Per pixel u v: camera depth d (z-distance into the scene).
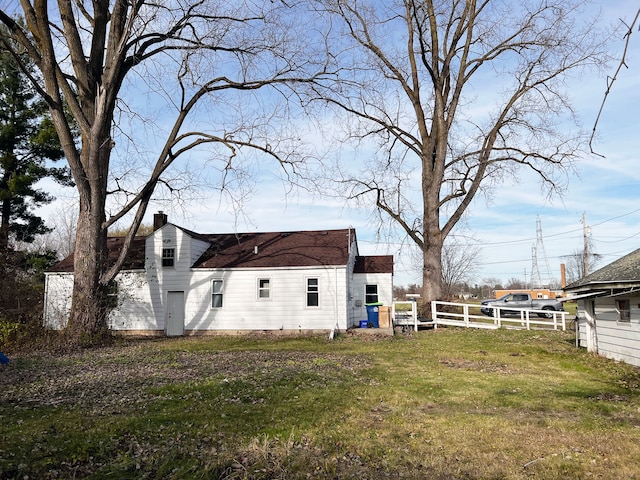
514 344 17.23
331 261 23.41
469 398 8.81
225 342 19.73
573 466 5.36
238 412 7.64
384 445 6.14
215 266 23.91
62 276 24.61
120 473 5.12
